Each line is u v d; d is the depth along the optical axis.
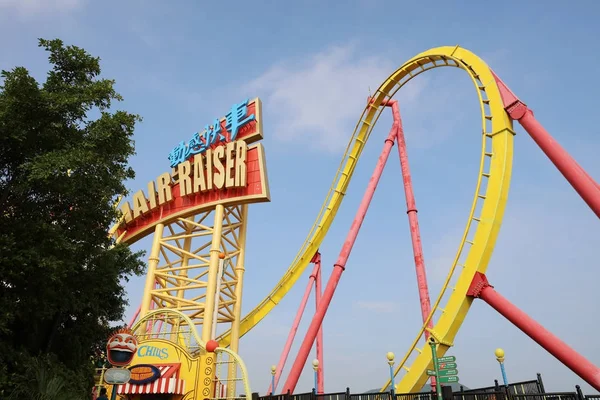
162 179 42.59
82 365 25.00
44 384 18.30
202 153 42.00
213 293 34.00
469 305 29.50
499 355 23.12
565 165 27.64
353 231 39.50
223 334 43.34
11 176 20.19
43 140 20.41
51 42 22.34
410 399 23.00
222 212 37.97
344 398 22.22
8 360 19.09
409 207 41.12
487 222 30.25
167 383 23.70
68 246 19.45
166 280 40.84
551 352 25.61
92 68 23.34
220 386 23.94
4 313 18.47
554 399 19.02
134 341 16.97
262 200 37.28
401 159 43.84
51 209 21.62
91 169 21.22
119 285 28.38
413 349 30.03
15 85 18.89
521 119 31.42
